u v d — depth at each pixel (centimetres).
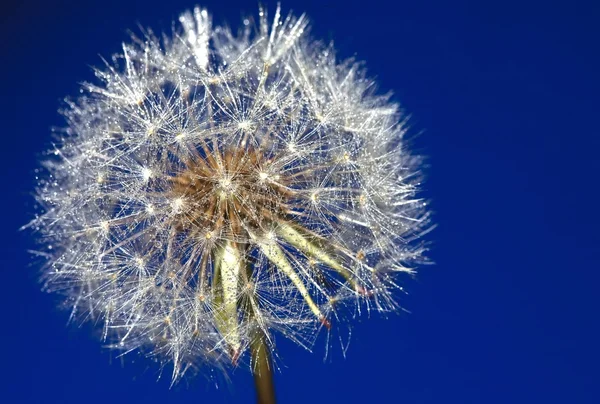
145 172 11
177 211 11
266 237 11
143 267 11
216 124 11
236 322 11
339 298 11
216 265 11
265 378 11
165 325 11
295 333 11
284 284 11
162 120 11
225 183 11
